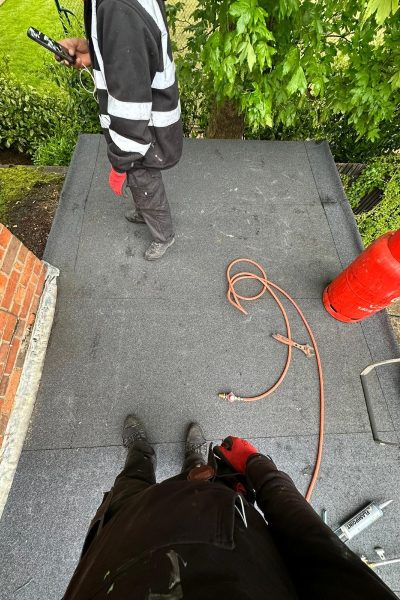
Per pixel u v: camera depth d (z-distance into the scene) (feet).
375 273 5.26
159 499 2.29
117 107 4.05
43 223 10.76
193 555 1.75
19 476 5.19
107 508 3.05
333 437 5.74
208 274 7.22
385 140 12.32
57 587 4.64
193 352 6.33
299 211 8.23
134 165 5.21
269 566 1.86
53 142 13.61
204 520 1.94
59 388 5.86
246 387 6.07
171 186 8.41
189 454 5.12
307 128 12.32
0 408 4.93
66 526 4.95
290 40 7.22
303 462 5.53
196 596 1.53
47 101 13.33
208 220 7.95
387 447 5.70
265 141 9.37
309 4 6.44
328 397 6.05
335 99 8.80
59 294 6.75
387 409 6.02
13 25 17.71
